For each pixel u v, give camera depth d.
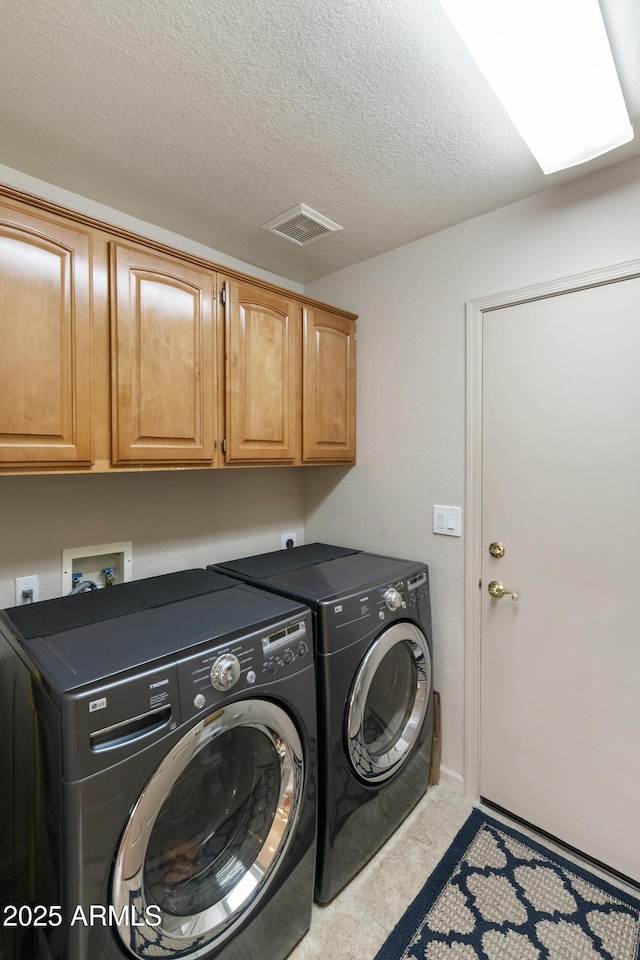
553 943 1.32
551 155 1.31
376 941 1.34
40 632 1.17
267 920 1.22
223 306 1.67
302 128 1.31
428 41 1.03
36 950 0.96
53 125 1.28
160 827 1.06
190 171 1.51
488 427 1.84
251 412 1.77
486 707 1.87
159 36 1.01
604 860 1.58
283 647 1.26
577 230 1.58
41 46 1.02
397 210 1.78
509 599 1.80
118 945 0.92
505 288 1.76
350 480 2.36
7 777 1.13
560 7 0.88
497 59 1.00
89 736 0.88
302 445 2.01
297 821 1.28
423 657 1.84
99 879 0.89
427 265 2.00
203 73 1.11
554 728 1.70
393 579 1.73
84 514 1.70
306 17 0.97
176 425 1.52
